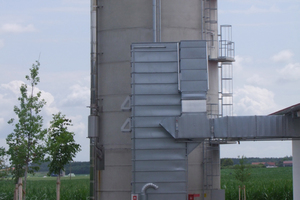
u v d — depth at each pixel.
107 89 28.95
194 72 23.94
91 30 29.30
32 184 79.50
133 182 23.28
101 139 28.81
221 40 30.05
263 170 114.12
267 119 23.94
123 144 28.33
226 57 29.69
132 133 23.59
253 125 23.88
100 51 29.34
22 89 30.00
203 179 28.44
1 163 32.22
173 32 28.72
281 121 23.89
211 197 28.31
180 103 23.83
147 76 23.98
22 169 30.05
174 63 24.08
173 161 23.44
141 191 23.17
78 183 79.44
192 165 28.34
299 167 30.88
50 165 32.09
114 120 28.59
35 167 30.52
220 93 30.44
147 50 24.16
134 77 23.97
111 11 29.20
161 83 23.94
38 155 29.58
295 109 23.17
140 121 23.66
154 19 28.36
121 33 28.89
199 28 29.34
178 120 23.53
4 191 54.75
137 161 23.42
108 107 28.83
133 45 24.20
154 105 23.77
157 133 23.59
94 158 28.39
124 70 28.69
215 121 23.84
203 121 23.58
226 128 23.81
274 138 24.67
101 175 28.55
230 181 67.88
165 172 23.36
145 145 23.52
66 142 32.09
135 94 23.84
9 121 29.94
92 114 28.62
